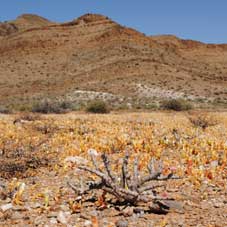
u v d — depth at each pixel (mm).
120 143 11719
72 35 124562
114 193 6289
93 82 76312
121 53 101250
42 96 65812
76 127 16016
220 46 138000
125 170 6508
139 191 6301
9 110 33031
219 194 6941
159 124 17625
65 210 6078
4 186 7301
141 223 5477
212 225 5328
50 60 105000
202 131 15297
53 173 8523
